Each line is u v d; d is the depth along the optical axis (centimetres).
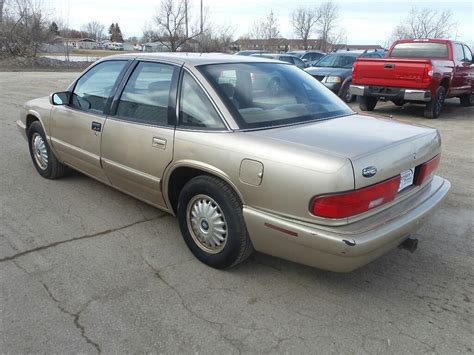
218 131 312
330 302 301
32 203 460
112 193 492
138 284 316
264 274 333
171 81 353
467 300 306
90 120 422
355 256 260
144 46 3712
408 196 314
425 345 260
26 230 397
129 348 253
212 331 269
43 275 324
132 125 374
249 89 347
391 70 992
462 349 258
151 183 365
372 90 1036
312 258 275
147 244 376
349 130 318
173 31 3275
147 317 280
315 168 260
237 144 296
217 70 348
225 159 301
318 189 259
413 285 323
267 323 277
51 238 383
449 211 460
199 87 333
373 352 254
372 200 273
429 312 291
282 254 292
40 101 520
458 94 1152
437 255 367
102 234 393
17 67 2730
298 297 305
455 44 1104
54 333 263
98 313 282
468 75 1171
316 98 382
